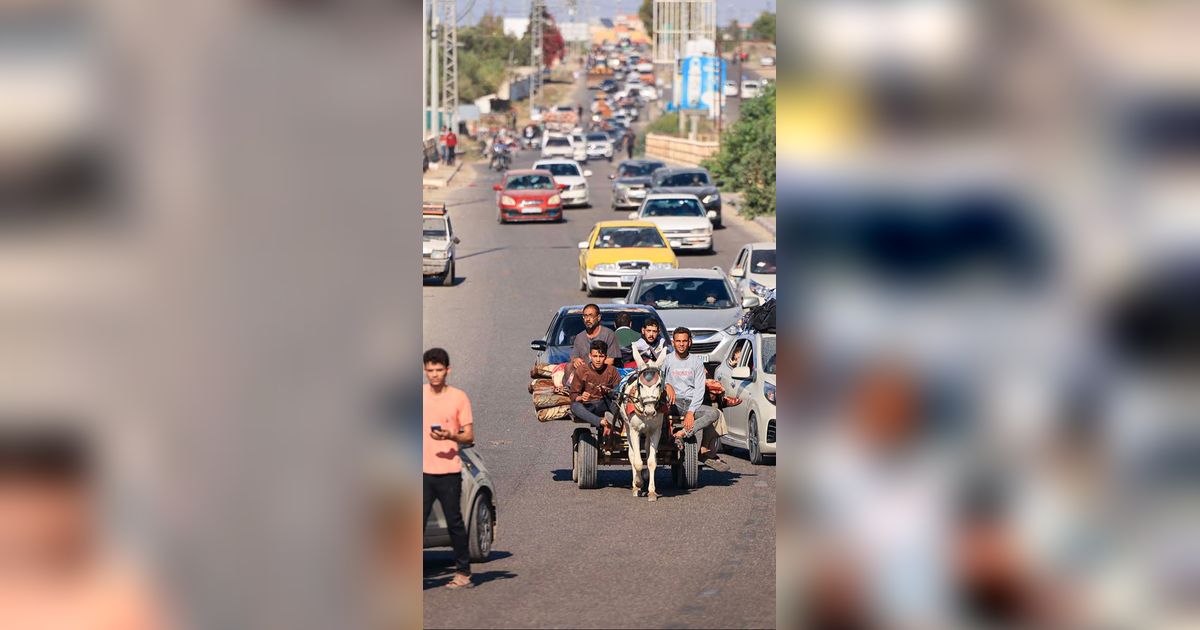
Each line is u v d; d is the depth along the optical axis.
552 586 16.72
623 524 21.50
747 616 14.77
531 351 46.12
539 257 75.81
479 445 30.50
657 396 23.88
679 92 179.00
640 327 33.56
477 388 39.09
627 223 62.19
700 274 42.94
